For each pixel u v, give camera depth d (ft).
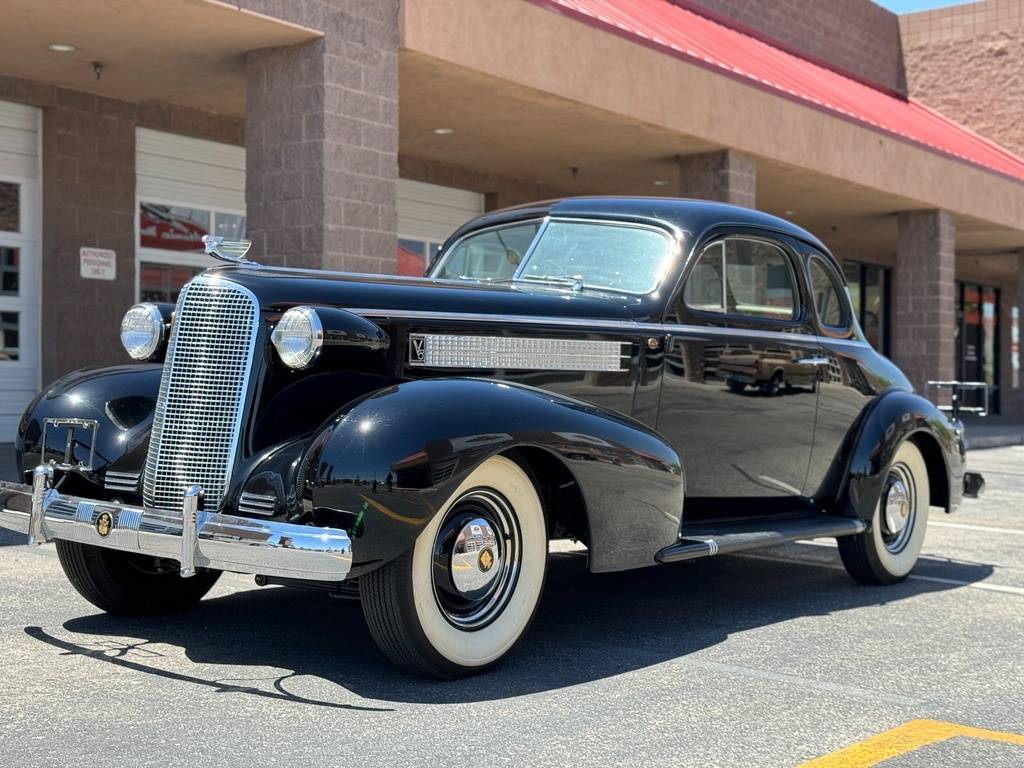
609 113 39.14
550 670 13.20
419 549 12.11
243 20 29.40
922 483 19.77
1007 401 94.02
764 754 10.46
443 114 40.11
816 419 18.34
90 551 14.85
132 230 39.29
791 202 56.03
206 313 12.93
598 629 15.42
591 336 15.28
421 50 32.71
